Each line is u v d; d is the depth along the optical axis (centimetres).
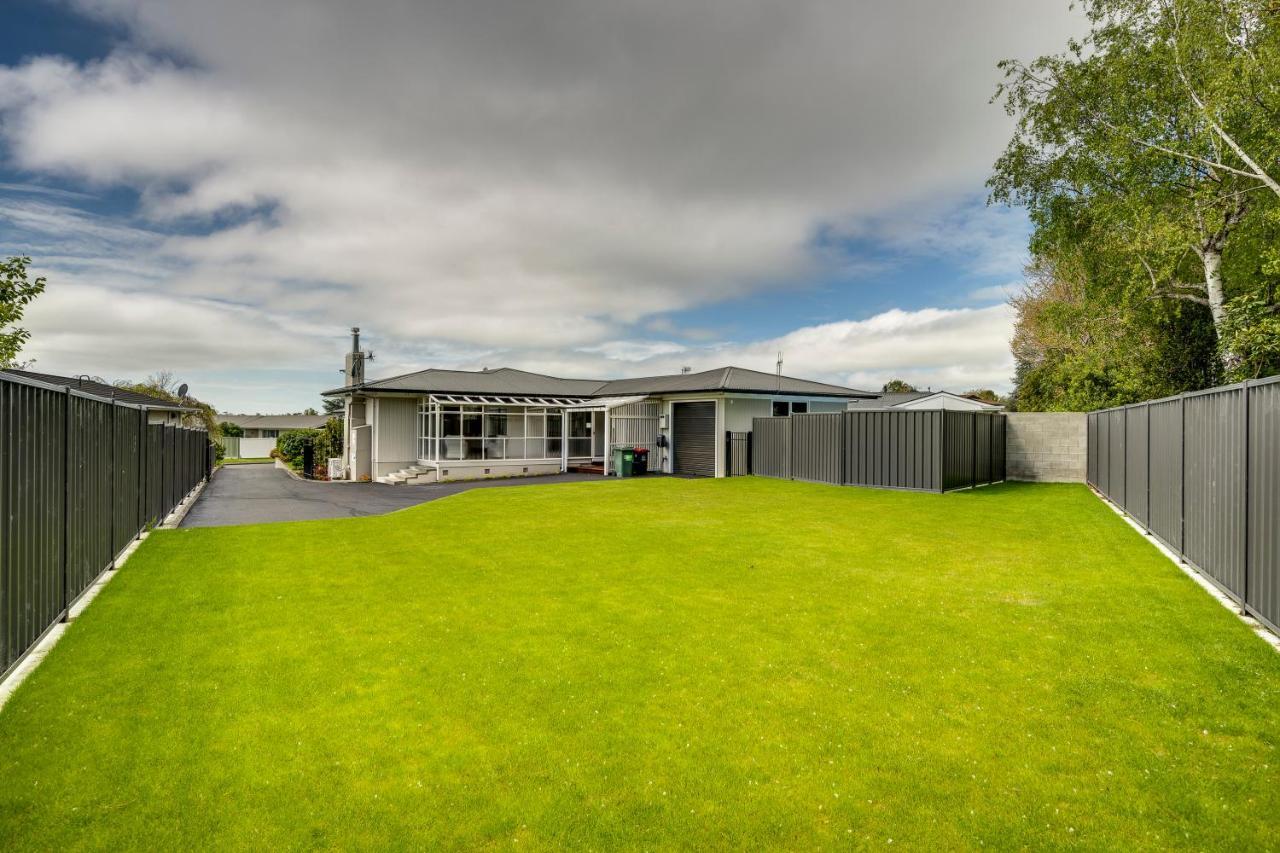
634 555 861
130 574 749
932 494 1556
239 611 607
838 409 2700
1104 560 811
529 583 713
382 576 748
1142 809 293
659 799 303
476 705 403
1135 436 1088
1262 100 1365
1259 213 1521
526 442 2462
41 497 516
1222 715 382
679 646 508
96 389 2241
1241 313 1220
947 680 438
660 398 2467
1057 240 1909
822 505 1381
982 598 642
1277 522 512
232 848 268
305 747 351
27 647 482
